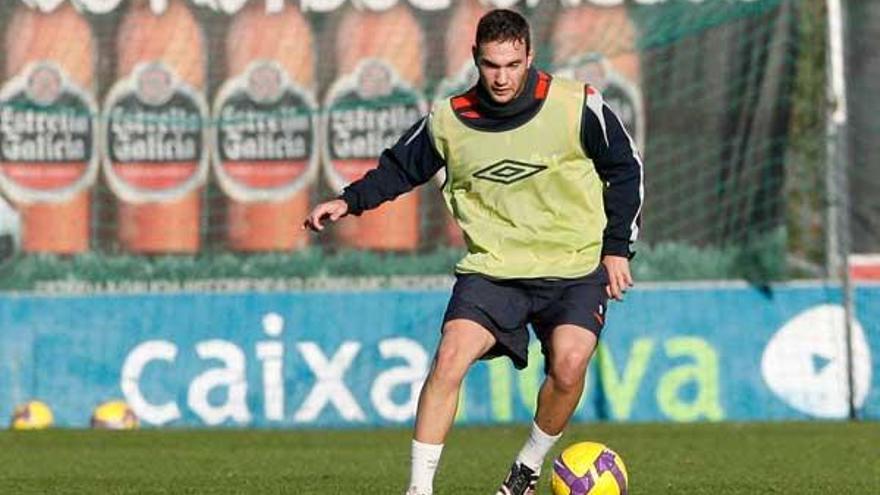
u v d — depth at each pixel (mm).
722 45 51531
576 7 51875
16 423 51688
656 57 51750
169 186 53031
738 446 44125
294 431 50250
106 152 53156
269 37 52781
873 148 50875
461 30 52125
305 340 51906
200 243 52938
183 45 53062
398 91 52312
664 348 51094
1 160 53250
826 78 51031
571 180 25562
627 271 25766
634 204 25578
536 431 26312
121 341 52500
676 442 45250
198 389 52156
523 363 26250
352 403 51719
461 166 25734
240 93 52844
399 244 52281
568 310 25672
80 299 52688
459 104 25594
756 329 51031
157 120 53031
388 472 37969
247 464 40469
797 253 51156
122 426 51438
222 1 52969
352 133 52531
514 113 25266
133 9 53156
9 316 52781
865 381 50844
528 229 25688
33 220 53188
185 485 34938
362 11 52469
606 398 51094
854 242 50938
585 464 27578
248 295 52188
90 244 53156
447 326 25500
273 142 52750
